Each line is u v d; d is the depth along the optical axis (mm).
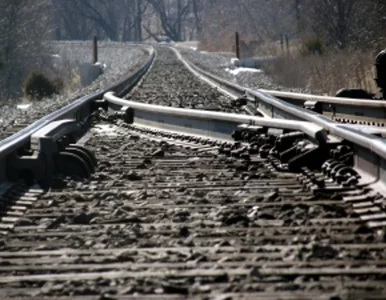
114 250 13719
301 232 14711
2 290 11539
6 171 20891
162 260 12992
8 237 15180
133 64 116938
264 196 18219
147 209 17438
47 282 11953
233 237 14492
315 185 18984
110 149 29594
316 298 10438
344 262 12367
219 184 20422
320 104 42312
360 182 18828
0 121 43375
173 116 35094
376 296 10422
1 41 128625
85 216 16484
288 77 79938
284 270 12023
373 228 14758
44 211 17641
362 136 19703
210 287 11258
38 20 140875
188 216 16578
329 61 73375
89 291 11281
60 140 23594
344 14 121438
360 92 45250
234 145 27141
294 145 23719
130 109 40562
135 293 11125
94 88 66875
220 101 52781
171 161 25562
